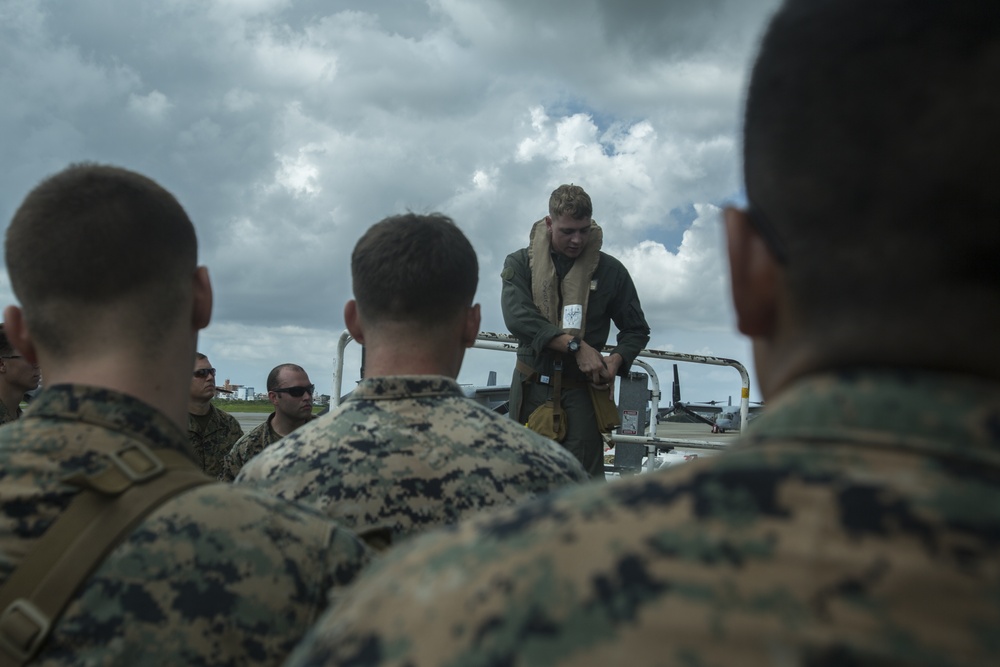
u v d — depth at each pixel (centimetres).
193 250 121
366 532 132
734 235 53
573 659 42
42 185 115
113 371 111
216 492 107
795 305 48
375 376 169
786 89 48
